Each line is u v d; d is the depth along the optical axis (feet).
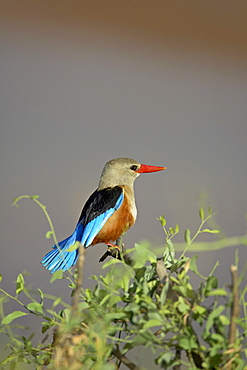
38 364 14.62
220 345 12.87
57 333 13.84
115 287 14.49
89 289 14.73
